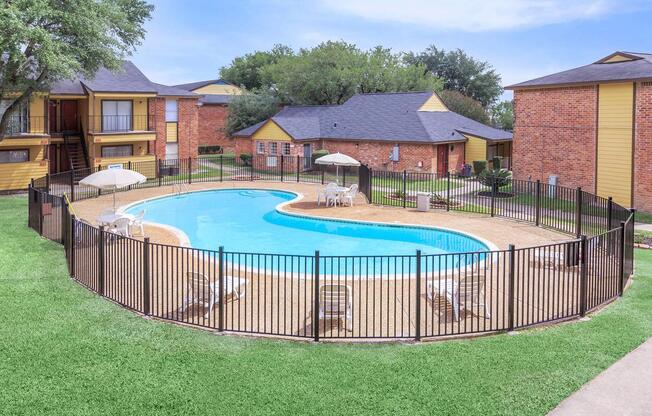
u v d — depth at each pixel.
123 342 10.95
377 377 9.52
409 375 9.58
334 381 9.38
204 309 12.75
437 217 25.89
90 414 8.41
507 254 18.59
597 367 9.81
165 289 14.33
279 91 61.44
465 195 32.47
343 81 58.88
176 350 10.59
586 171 30.80
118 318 12.27
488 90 86.81
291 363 10.05
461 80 87.19
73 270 15.59
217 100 67.25
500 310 13.05
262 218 27.36
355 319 12.45
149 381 9.40
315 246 21.59
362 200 31.02
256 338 11.23
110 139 39.72
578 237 20.86
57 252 18.27
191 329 11.67
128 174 22.03
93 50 30.50
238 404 8.70
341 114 48.97
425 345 10.88
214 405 8.67
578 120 30.84
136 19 43.50
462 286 13.27
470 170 44.06
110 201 30.44
